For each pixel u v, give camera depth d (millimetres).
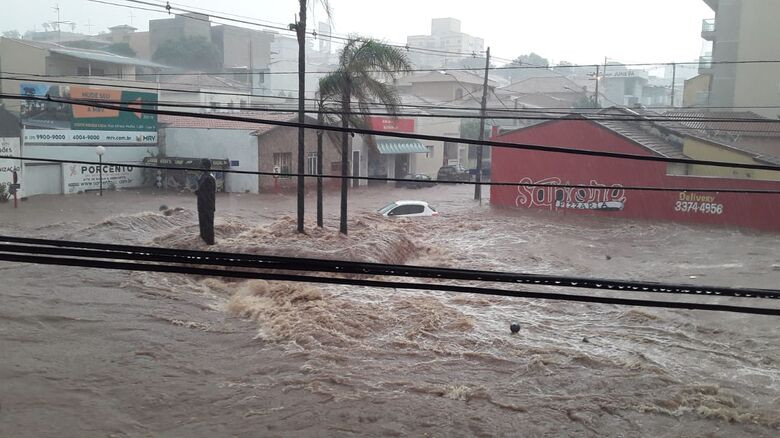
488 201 37281
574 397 9953
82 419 8422
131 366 10312
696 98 50969
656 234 26891
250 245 17719
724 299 16078
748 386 10617
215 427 8469
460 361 11359
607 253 22547
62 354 10578
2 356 10266
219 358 10969
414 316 13680
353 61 19109
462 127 58469
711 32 52188
